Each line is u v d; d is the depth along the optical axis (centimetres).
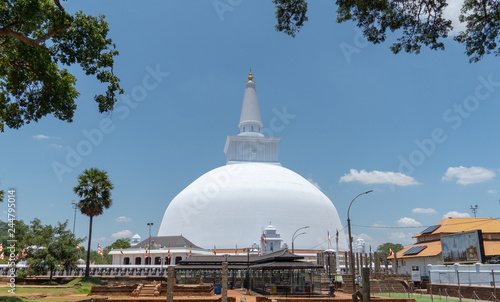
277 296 4766
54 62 2883
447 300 4509
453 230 6788
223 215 9438
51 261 6228
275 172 10512
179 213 10000
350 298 4359
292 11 2656
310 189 10631
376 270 7019
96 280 6300
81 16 2780
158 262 8194
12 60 2892
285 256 5078
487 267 4700
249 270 6059
